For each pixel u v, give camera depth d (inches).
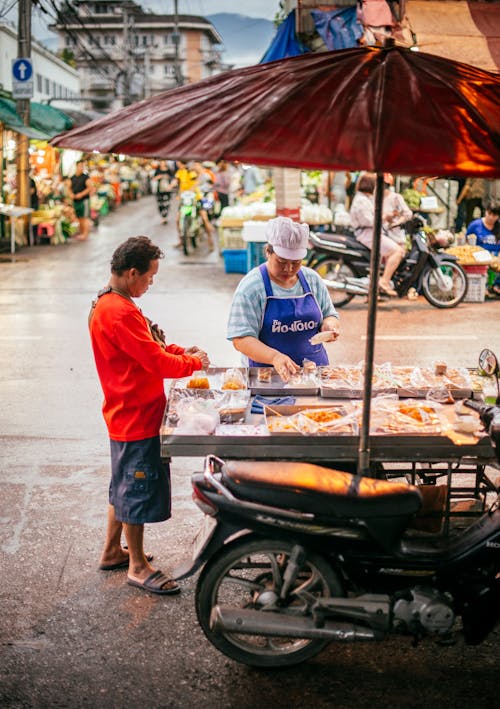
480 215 602.2
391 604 125.7
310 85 104.7
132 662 134.1
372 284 115.9
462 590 127.8
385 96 101.1
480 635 127.5
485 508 149.6
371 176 428.8
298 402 149.7
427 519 138.7
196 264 605.3
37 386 289.1
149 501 148.3
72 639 140.3
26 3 671.1
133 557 155.7
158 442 147.3
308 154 95.0
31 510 190.5
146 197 1573.6
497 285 467.8
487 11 475.2
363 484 122.3
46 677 129.6
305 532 121.6
